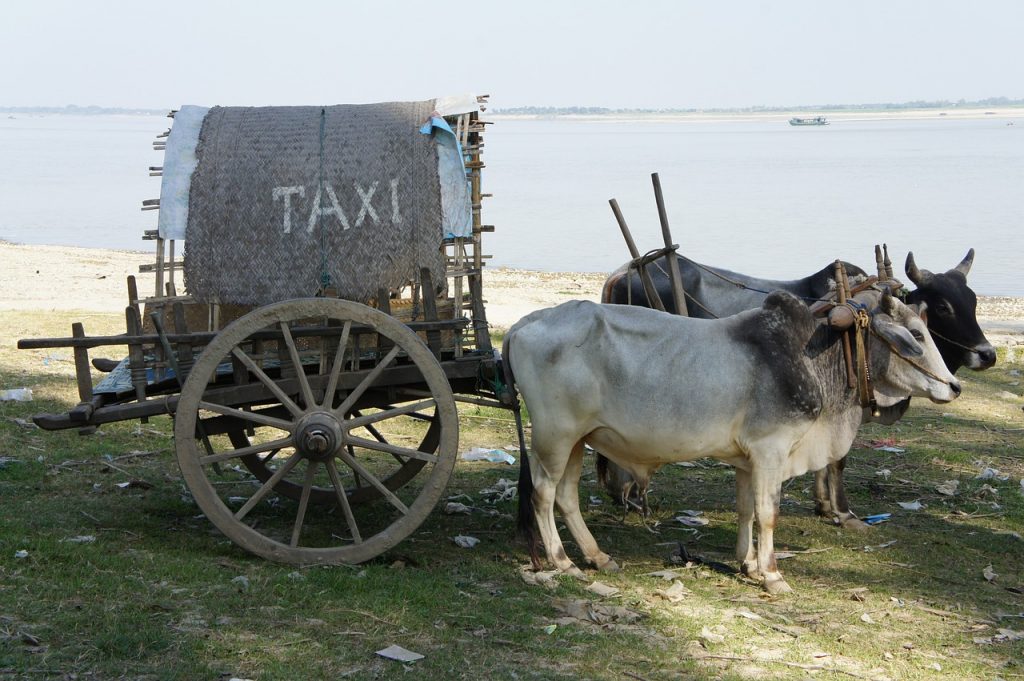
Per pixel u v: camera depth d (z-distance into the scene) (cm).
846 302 653
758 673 516
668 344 618
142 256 2491
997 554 714
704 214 3819
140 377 611
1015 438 1034
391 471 845
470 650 522
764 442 621
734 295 796
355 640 523
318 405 625
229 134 641
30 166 7138
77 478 782
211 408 597
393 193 625
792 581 651
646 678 503
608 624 562
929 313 774
